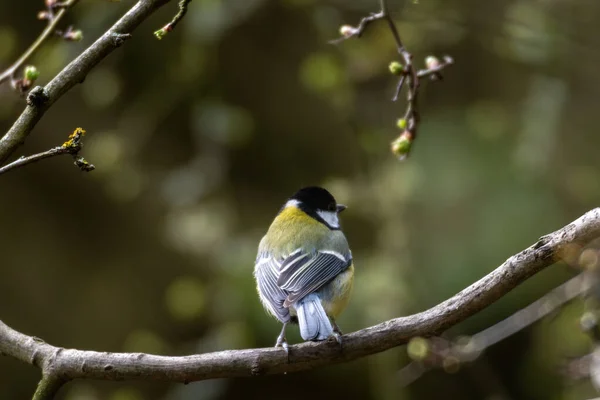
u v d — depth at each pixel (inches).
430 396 496.1
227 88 529.7
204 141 535.8
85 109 512.7
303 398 526.9
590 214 172.9
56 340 518.3
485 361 430.3
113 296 532.7
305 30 518.3
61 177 514.9
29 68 227.6
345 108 528.7
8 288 510.3
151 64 514.0
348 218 531.2
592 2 502.3
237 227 551.5
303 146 551.2
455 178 518.3
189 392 515.5
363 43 482.0
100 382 517.0
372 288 487.5
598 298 298.7
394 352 496.1
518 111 551.2
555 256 175.0
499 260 498.3
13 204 511.8
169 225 541.0
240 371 187.0
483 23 482.6
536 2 505.7
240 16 496.1
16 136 177.0
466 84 558.9
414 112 233.0
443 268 497.0
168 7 496.1
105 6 457.7
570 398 475.8
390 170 518.3
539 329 494.3
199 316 536.4
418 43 495.5
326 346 189.2
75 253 528.4
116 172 517.0
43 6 475.2
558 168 521.7
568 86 508.4
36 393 186.5
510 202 511.8
